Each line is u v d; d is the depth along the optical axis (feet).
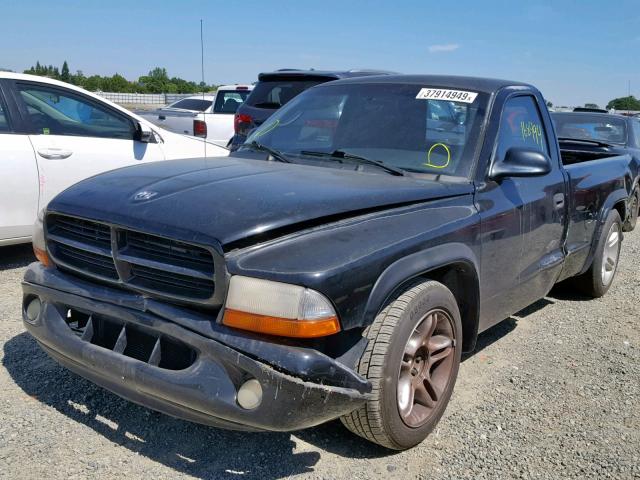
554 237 14.74
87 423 10.48
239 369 8.16
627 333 16.39
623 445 10.74
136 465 9.42
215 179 10.30
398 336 9.16
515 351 14.87
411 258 9.48
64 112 19.89
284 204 9.16
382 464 9.80
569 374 13.62
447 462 9.96
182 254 8.77
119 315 9.12
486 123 12.46
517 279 13.05
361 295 8.65
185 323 8.52
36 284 10.32
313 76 27.91
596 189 17.15
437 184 11.26
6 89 18.62
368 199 9.84
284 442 10.25
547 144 14.85
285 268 8.18
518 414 11.65
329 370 8.26
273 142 13.65
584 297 19.21
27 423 10.36
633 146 31.94
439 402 10.48
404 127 12.75
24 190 18.67
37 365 12.47
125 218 9.14
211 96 56.70
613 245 19.27
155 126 22.09
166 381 8.44
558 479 9.67
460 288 11.37
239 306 8.16
